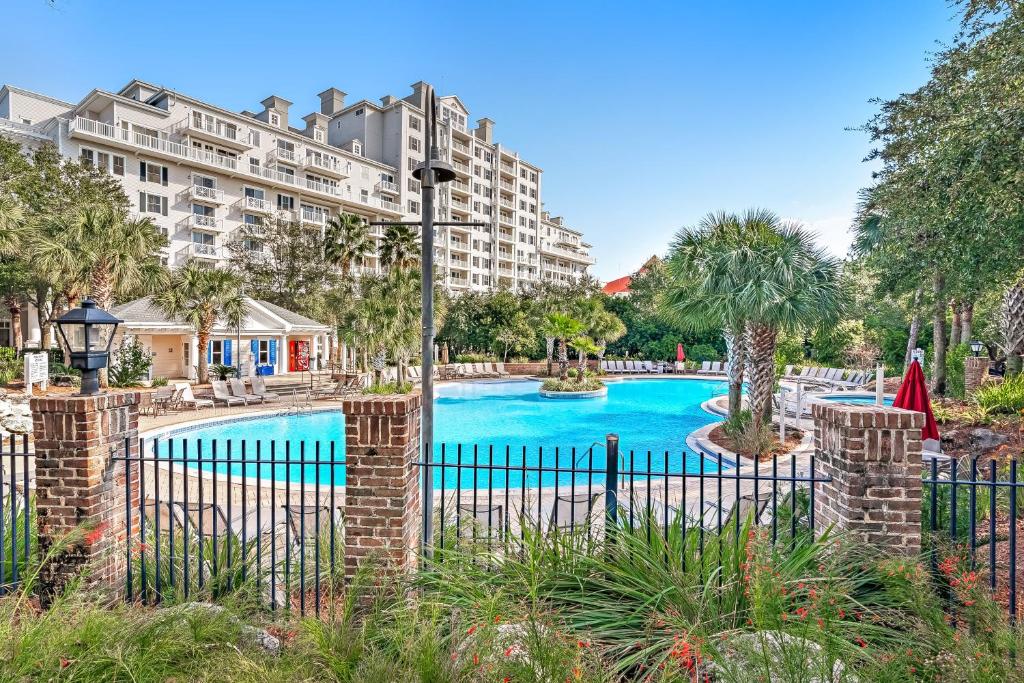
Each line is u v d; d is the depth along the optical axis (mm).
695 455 11594
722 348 34094
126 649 2740
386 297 20953
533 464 11867
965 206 8484
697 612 2996
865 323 30766
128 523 3984
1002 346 15656
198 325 23953
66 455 3764
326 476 9094
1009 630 2619
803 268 10852
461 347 38312
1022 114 7789
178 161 38219
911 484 3459
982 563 3629
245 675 2645
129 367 20328
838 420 3607
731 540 3480
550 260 81250
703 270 11188
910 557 3217
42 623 2842
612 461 4062
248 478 8625
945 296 14648
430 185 4383
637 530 3732
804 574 3176
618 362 32406
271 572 3930
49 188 26172
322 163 47594
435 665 2561
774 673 2395
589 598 3295
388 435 3705
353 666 2816
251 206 42219
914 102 14469
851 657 2521
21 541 4266
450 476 10438
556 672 2447
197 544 4566
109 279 18312
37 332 32688
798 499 5320
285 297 37812
